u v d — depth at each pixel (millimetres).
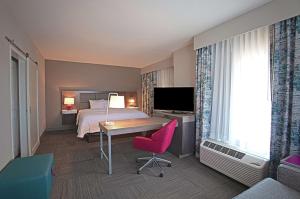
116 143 4113
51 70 5453
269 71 2182
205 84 3057
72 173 2592
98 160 3088
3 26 2035
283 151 1976
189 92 3469
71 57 5051
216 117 2939
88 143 4125
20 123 3074
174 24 2719
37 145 3828
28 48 3195
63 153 3443
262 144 2311
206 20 2584
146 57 5031
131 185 2270
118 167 2803
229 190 2166
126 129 2691
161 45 3824
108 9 2223
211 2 2078
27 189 1583
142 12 2312
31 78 3371
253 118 2408
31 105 3350
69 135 4898
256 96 2375
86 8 2193
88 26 2771
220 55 2869
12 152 2229
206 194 2084
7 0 1991
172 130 2574
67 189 2166
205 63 3086
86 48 4062
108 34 3141
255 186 1522
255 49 2381
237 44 2605
